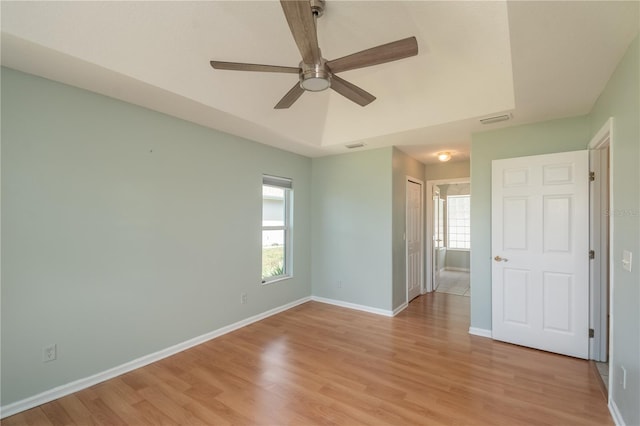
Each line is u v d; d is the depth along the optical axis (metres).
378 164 4.26
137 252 2.71
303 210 4.76
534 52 1.82
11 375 2.04
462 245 7.80
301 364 2.74
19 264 2.07
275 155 4.23
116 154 2.57
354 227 4.47
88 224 2.40
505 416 2.01
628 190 1.79
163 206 2.92
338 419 1.99
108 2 1.75
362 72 2.87
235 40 2.26
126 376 2.54
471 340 3.26
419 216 5.27
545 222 2.97
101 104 2.48
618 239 1.95
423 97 3.02
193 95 2.56
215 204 3.41
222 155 3.50
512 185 3.13
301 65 1.84
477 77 2.63
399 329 3.61
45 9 1.66
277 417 2.02
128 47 2.00
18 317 2.06
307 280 4.84
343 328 3.65
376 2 2.00
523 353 2.94
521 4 1.41
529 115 2.90
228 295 3.55
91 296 2.42
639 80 1.63
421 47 2.45
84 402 2.18
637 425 1.64
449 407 2.11
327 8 2.05
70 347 2.30
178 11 1.93
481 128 3.31
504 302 3.19
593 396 2.23
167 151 2.95
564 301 2.88
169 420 1.99
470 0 1.92
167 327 2.94
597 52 1.82
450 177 5.28
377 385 2.39
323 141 4.09
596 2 1.39
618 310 1.94
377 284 4.25
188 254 3.13
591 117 2.77
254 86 2.79
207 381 2.46
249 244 3.83
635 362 1.67
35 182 2.14
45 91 2.19
